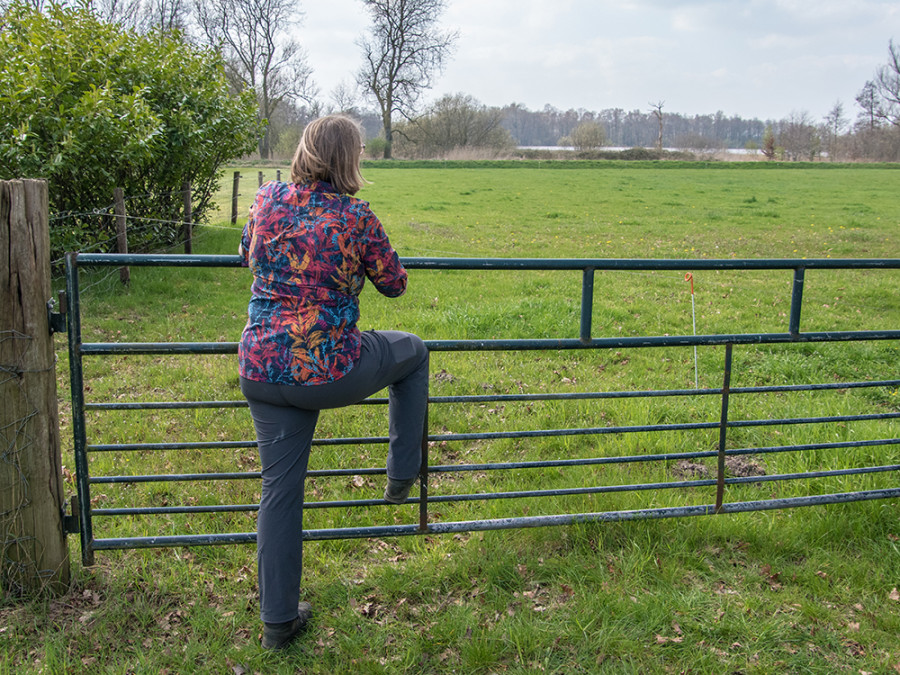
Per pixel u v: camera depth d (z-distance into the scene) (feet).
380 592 9.61
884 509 11.63
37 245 8.40
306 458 8.18
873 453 14.64
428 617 9.11
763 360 22.75
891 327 28.55
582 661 8.36
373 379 8.02
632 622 8.97
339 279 7.55
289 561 8.21
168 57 37.45
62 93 30.66
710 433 15.99
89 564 9.37
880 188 106.11
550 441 15.57
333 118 7.69
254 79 174.81
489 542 10.66
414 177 127.13
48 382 8.75
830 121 200.95
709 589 9.73
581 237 56.44
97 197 32.81
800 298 10.33
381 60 184.75
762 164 165.78
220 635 8.61
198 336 24.14
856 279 39.47
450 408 17.54
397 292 8.14
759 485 13.21
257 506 9.62
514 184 112.57
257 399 7.80
